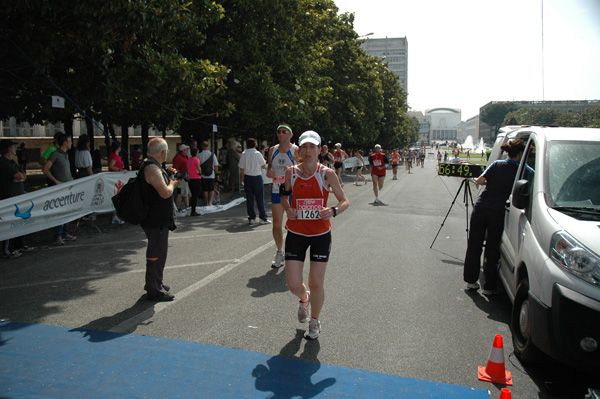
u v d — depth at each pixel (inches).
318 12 993.5
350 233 373.1
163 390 129.0
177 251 300.2
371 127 1565.0
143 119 603.8
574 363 127.4
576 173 167.8
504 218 212.8
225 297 209.3
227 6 634.8
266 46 684.7
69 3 307.7
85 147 375.2
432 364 149.6
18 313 187.8
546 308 133.7
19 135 1283.2
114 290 218.7
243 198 603.8
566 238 137.4
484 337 172.2
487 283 218.2
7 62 349.1
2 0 291.7
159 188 191.2
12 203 277.6
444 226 415.5
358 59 1328.7
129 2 325.7
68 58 383.9
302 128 962.7
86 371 139.0
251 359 149.0
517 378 143.6
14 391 127.0
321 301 163.2
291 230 162.4
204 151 516.4
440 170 292.2
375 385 134.5
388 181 1076.5
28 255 287.9
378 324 181.9
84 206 352.5
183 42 579.2
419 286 232.1
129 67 388.5
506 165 212.7
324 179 159.0
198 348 156.3
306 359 150.2
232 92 639.8
